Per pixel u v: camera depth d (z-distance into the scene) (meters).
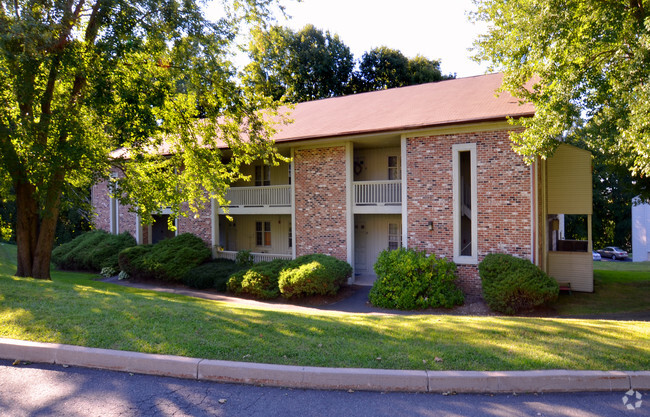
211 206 20.78
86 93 12.10
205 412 4.38
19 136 11.11
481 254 14.25
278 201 18.94
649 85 8.64
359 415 4.35
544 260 14.62
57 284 10.30
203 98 14.02
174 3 11.56
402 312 13.04
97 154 13.12
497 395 4.87
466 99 16.84
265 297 15.21
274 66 14.54
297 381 5.06
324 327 7.02
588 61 10.78
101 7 11.27
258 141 15.08
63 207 14.74
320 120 19.09
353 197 17.06
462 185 16.73
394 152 18.64
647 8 9.70
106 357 5.50
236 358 5.48
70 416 4.25
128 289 16.38
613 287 16.22
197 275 17.73
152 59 12.75
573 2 10.23
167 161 15.30
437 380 4.95
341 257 17.06
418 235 15.21
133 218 24.55
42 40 10.45
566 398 4.79
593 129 13.78
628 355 5.67
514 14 11.91
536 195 13.50
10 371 5.37
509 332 6.88
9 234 31.91
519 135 11.84
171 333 6.31
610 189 43.91
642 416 4.32
